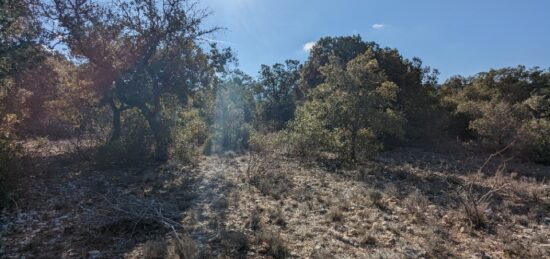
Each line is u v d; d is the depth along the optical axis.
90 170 11.28
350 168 13.52
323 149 15.90
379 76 15.29
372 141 15.28
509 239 6.65
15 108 10.45
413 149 20.62
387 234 6.60
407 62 23.36
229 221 6.89
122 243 5.73
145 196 8.52
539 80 29.66
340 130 15.20
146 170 11.76
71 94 13.56
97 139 13.89
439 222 7.48
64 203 7.62
